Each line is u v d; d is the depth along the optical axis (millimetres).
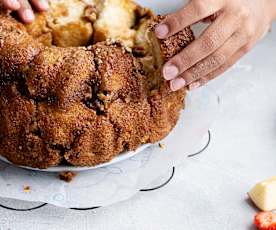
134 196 623
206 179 646
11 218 593
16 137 604
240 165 666
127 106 614
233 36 630
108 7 669
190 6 584
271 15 699
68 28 660
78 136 599
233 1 621
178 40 618
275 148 690
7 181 622
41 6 652
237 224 594
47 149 601
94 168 638
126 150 637
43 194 608
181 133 687
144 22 660
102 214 603
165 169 642
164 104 638
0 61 593
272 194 607
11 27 616
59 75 585
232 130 714
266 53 848
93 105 601
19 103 592
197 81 642
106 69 590
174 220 597
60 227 586
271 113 742
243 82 792
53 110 590
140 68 616
